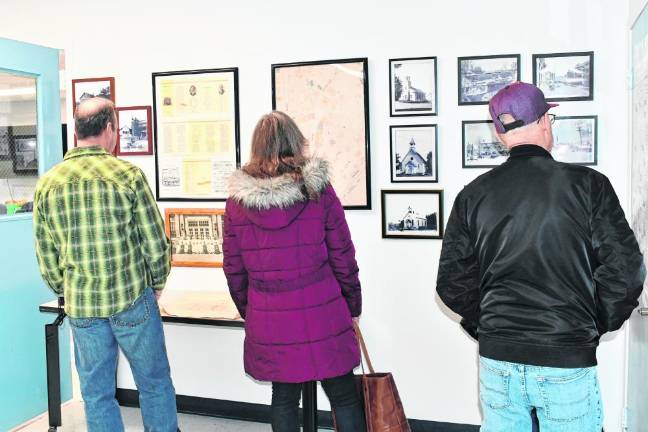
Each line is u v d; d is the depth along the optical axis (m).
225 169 3.11
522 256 1.52
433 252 2.82
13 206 3.00
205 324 2.71
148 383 2.40
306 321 2.01
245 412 3.16
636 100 2.25
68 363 3.35
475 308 1.74
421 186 2.81
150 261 2.33
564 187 1.52
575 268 1.50
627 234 1.49
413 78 2.78
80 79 3.30
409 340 2.89
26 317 3.05
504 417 1.57
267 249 2.00
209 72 3.09
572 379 1.48
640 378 2.18
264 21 3.00
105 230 2.22
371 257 2.91
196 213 3.16
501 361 1.55
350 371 2.12
